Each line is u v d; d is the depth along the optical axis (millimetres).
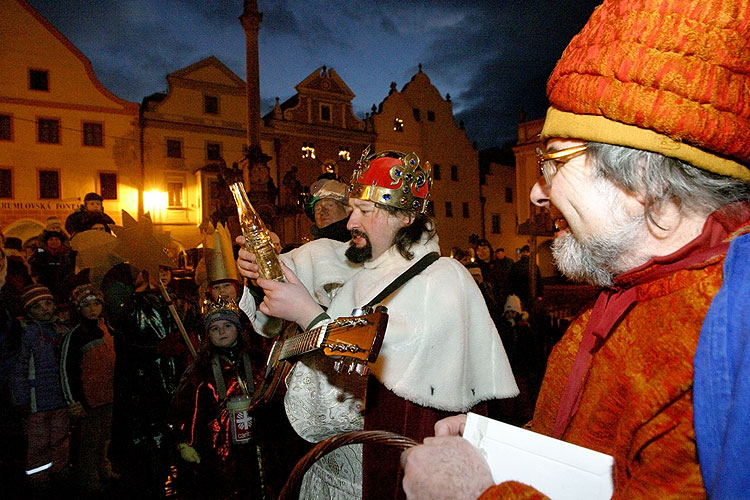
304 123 25188
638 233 670
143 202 22359
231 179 17094
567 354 898
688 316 596
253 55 15258
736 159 594
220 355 2797
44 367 3992
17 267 7477
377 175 1433
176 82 23078
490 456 712
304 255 1880
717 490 465
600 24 666
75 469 3961
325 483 1544
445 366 1294
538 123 25703
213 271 2832
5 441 4336
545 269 23250
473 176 30906
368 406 1352
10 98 20312
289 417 1486
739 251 517
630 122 609
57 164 21047
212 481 2635
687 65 574
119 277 3973
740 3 572
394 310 1344
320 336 1101
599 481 623
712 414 495
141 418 3553
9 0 20297
